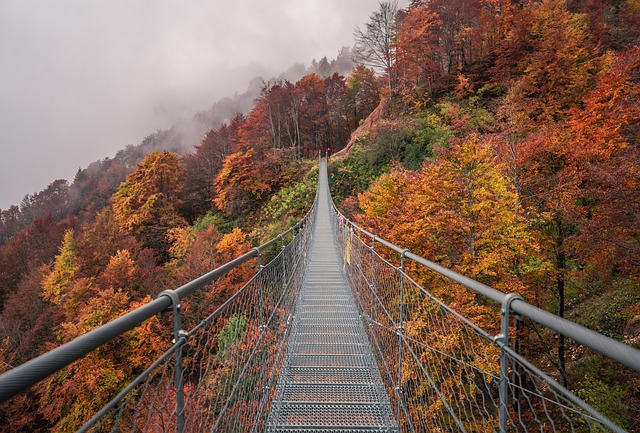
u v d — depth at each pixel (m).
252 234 24.47
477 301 9.14
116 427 0.93
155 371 1.10
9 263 30.53
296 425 2.86
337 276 7.71
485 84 23.50
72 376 10.87
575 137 10.69
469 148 9.31
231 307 1.94
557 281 11.04
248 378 2.23
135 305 14.32
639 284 8.45
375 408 3.08
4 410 10.66
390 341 3.15
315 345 4.32
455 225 9.02
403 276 2.56
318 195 22.61
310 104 48.47
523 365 1.01
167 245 28.61
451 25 28.50
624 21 22.88
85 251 23.19
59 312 16.94
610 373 8.98
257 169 32.03
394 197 13.16
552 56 17.88
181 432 1.25
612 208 7.92
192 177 37.19
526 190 11.90
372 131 26.17
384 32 31.27
